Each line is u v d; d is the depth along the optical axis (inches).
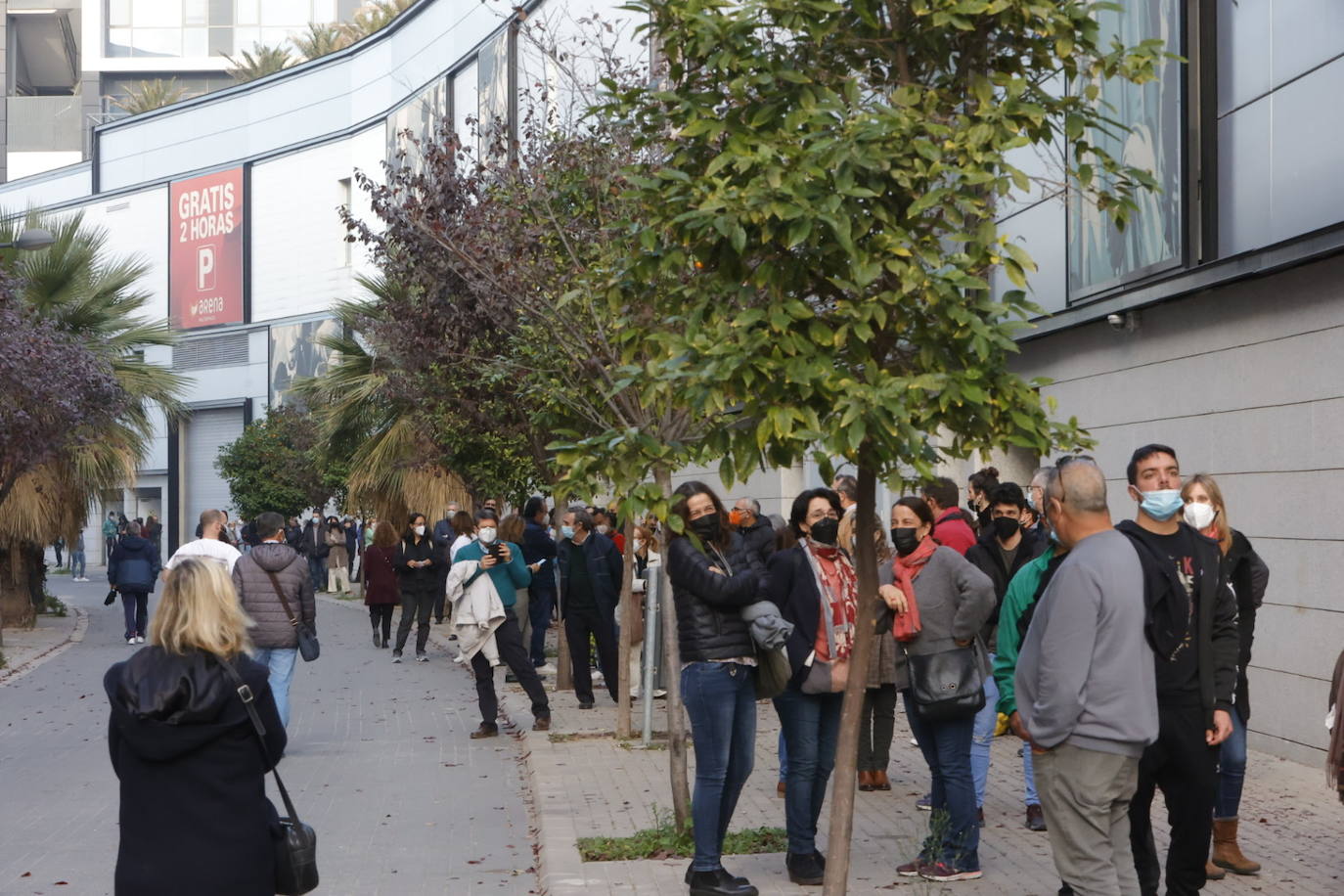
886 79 217.5
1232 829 282.8
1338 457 385.1
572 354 421.4
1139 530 223.1
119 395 896.9
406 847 338.0
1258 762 406.0
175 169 2351.1
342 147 2116.1
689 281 219.6
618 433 209.0
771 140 195.8
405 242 676.1
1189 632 218.8
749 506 446.0
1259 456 424.2
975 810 285.9
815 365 188.4
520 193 490.0
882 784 380.8
